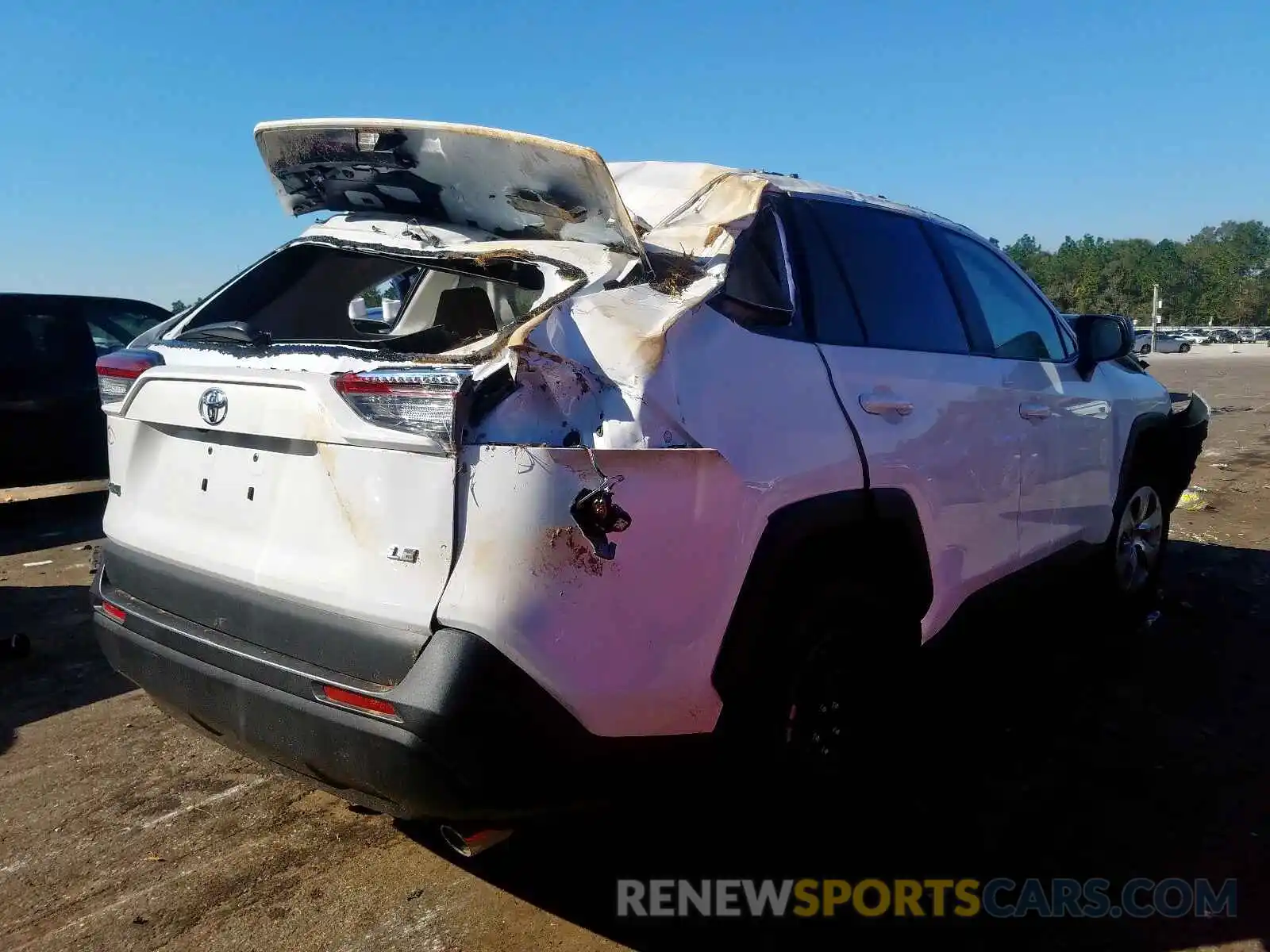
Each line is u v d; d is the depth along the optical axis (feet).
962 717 13.04
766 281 9.30
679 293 8.37
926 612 10.59
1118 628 16.58
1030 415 12.39
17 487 25.77
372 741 6.82
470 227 9.75
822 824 9.80
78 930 8.54
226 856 9.71
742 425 8.16
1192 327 328.70
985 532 11.53
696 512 7.64
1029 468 12.40
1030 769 11.59
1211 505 26.96
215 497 8.45
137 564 9.05
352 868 9.49
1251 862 9.67
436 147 8.68
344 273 11.78
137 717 13.20
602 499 7.02
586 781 7.23
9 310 25.99
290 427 7.57
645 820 10.36
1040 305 14.08
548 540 6.83
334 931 8.51
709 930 8.58
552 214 8.84
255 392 7.86
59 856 9.72
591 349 7.48
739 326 8.66
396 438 6.94
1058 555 13.60
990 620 12.01
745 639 8.16
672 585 7.52
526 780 6.88
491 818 6.98
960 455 10.84
